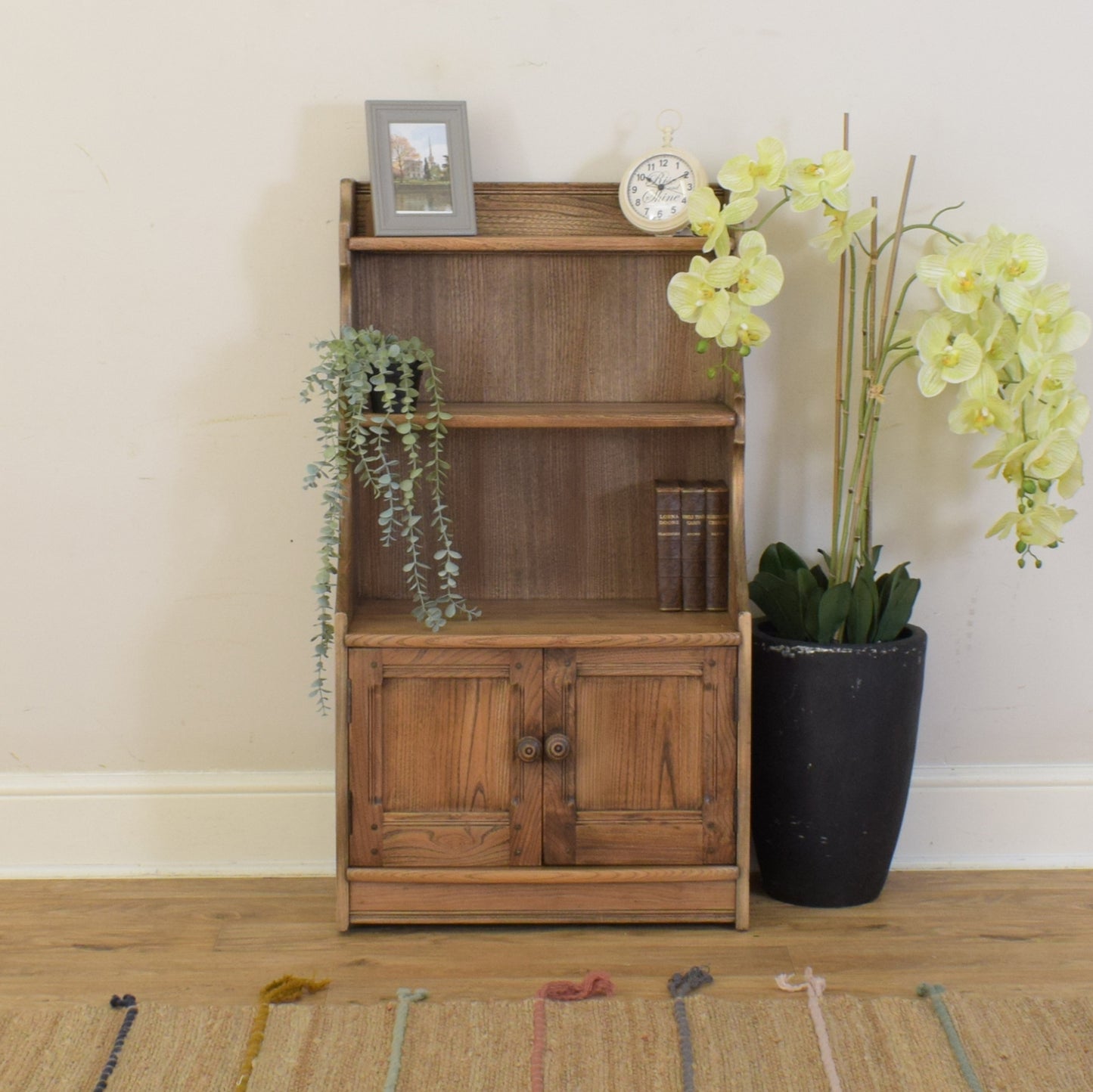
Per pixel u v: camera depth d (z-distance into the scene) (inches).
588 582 106.0
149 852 108.8
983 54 101.7
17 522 105.0
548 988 87.3
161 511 105.3
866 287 97.9
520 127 101.8
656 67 101.3
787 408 106.3
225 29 99.7
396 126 95.2
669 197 97.9
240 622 107.0
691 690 94.6
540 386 103.9
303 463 104.9
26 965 91.8
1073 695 110.2
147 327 102.9
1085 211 103.7
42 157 100.4
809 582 98.7
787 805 99.1
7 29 98.8
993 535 96.0
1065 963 92.5
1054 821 111.0
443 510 104.5
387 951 94.3
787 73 101.7
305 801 108.6
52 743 108.0
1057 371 93.3
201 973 90.7
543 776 94.9
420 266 101.9
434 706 94.3
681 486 100.2
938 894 104.7
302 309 102.9
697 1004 85.6
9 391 103.3
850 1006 85.6
